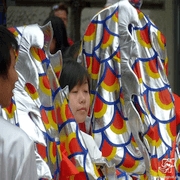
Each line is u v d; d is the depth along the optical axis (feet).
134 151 25.23
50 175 20.06
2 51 16.74
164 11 47.93
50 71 22.54
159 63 26.61
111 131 25.20
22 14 49.55
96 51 25.90
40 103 21.86
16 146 15.90
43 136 21.20
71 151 22.29
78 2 48.80
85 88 24.22
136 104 25.41
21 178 15.78
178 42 48.32
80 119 24.13
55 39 34.63
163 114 26.04
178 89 48.67
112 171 23.49
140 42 26.40
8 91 16.94
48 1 49.16
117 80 25.55
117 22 25.85
